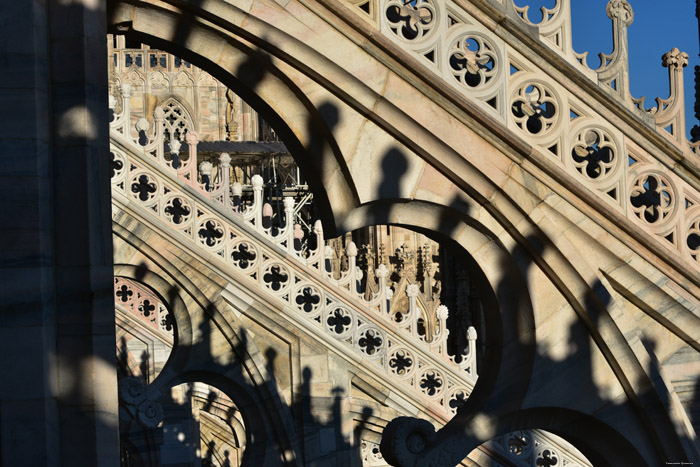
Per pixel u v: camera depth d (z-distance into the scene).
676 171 6.76
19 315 4.59
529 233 6.54
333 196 6.45
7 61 4.66
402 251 30.69
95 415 4.74
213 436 23.44
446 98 6.25
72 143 4.80
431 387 15.94
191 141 14.31
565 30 6.52
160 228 13.95
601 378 6.82
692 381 6.92
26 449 4.56
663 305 6.78
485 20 6.33
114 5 5.87
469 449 6.76
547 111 6.55
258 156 37.41
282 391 14.48
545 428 6.98
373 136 6.34
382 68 6.18
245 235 14.41
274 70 6.20
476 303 30.89
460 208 6.49
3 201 4.62
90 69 4.84
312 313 14.55
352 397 14.74
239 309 14.34
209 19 6.00
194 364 14.25
